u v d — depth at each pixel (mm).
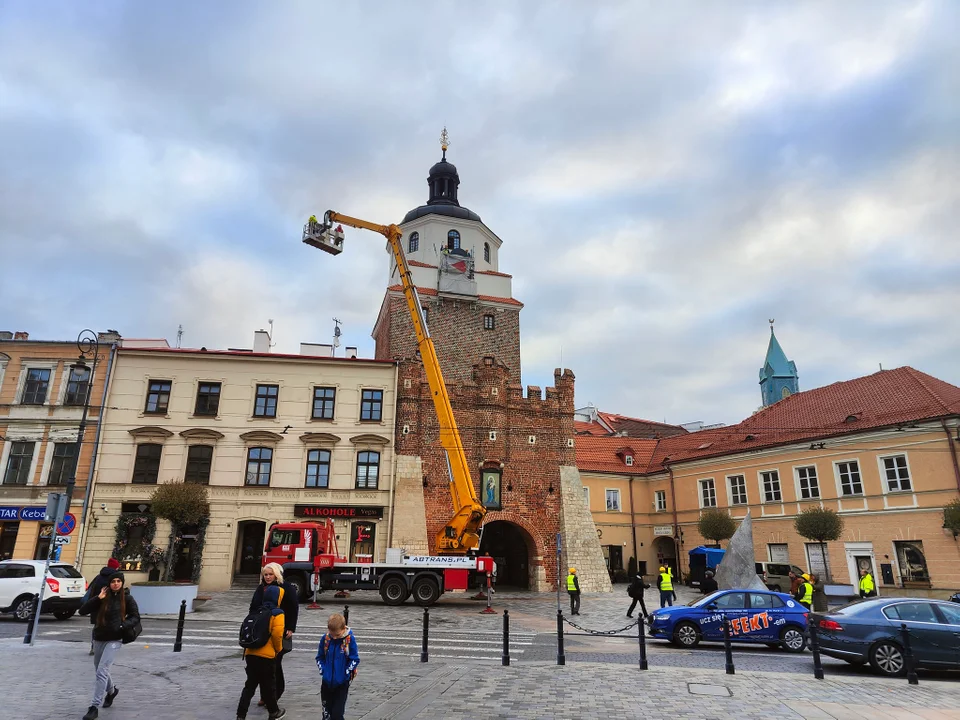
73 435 31969
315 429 33594
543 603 28031
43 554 30453
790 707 9734
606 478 46719
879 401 35000
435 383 29750
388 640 16547
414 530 32781
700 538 42219
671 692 10625
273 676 8352
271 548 26031
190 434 32469
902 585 28031
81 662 12203
